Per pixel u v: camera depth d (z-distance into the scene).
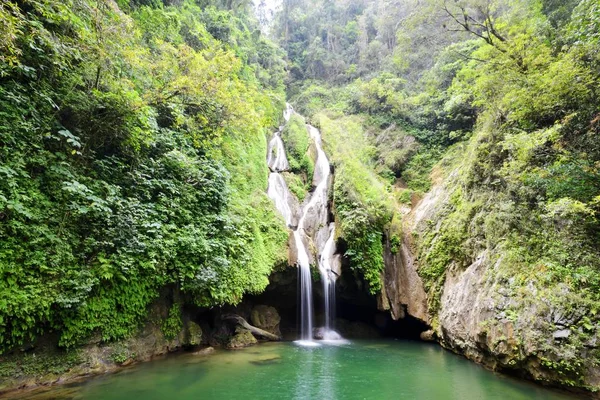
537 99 8.41
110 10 8.05
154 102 9.32
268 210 13.08
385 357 9.83
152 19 12.11
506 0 13.31
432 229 13.38
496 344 7.77
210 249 9.03
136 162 8.80
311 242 14.35
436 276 12.25
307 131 20.80
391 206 15.07
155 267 7.90
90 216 6.91
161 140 9.68
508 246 8.76
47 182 6.48
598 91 7.52
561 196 7.55
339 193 14.82
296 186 16.92
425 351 10.73
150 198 8.70
